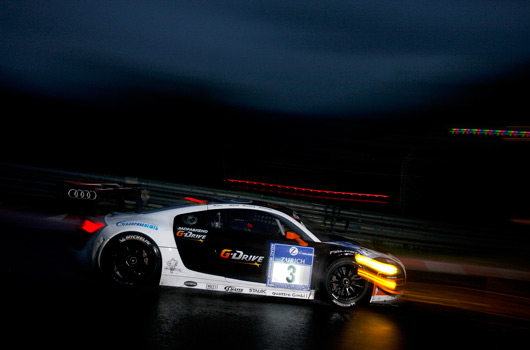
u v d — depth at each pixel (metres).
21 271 5.28
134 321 4.20
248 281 5.30
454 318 5.75
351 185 20.97
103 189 8.78
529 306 7.06
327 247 5.55
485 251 11.00
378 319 5.25
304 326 4.66
